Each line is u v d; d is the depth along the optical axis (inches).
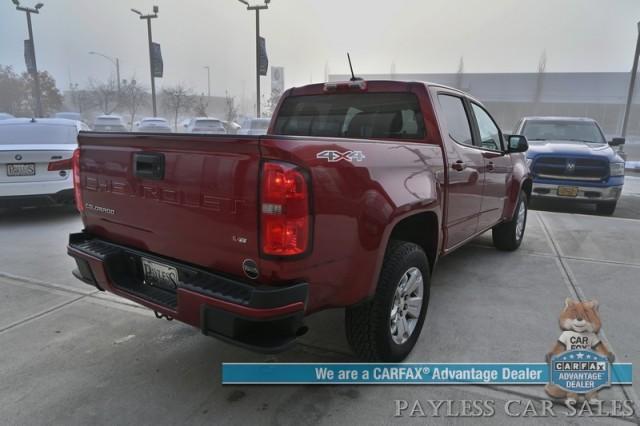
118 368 114.6
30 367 114.9
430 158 122.0
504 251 218.7
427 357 118.6
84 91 1806.1
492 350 122.3
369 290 98.5
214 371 113.2
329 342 127.9
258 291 79.4
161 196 95.8
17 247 221.1
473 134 161.0
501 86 1971.0
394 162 104.9
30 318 143.3
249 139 80.1
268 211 78.9
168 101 1838.1
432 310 147.8
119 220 108.3
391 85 140.6
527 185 225.5
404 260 109.1
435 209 121.8
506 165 186.9
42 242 230.5
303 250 81.4
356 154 93.1
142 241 104.6
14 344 126.6
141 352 122.5
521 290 166.4
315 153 83.4
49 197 262.4
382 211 97.8
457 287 169.2
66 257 205.5
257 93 1062.4
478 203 159.9
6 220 284.5
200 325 86.8
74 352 122.4
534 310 148.3
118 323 139.9
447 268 191.9
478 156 155.9
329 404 99.8
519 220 220.2
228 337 83.4
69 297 159.9
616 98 1782.7
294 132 164.6
